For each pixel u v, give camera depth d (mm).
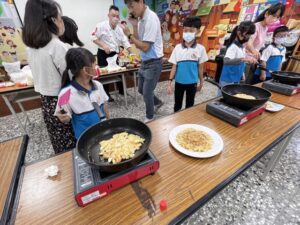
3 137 2164
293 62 2623
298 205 1213
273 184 1376
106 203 517
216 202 1246
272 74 1424
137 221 466
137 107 2896
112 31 2791
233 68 1806
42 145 1956
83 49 932
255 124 917
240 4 3168
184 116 1020
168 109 2789
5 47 3195
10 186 582
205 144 750
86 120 1075
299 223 1105
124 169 547
